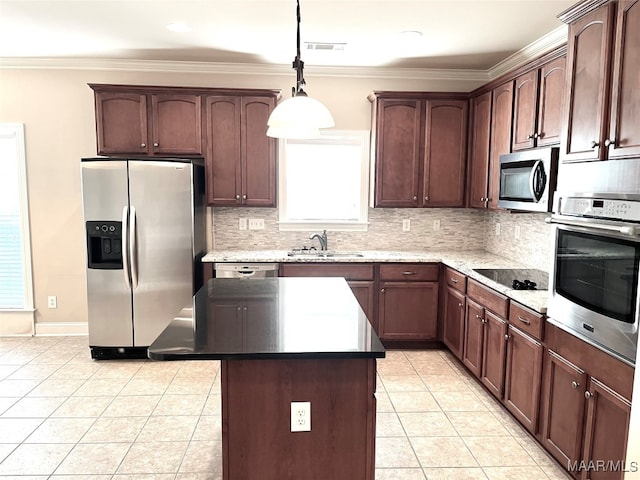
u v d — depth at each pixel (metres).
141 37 3.69
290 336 1.91
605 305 1.99
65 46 3.96
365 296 4.25
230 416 1.92
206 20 3.28
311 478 1.97
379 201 4.44
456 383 3.57
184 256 4.00
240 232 4.72
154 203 3.92
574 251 2.23
